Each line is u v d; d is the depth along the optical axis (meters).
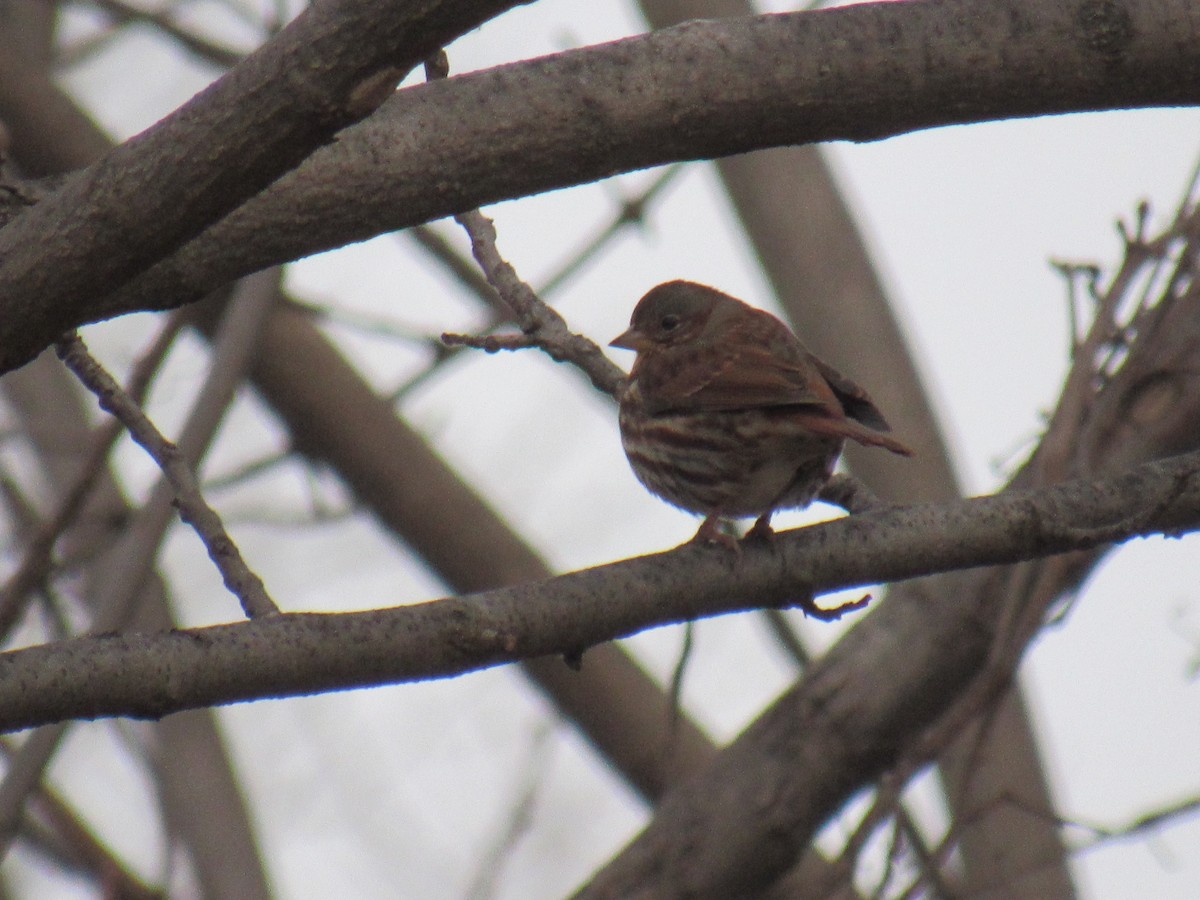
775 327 10.72
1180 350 10.30
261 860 13.19
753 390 9.62
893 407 13.67
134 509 13.75
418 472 13.80
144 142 5.93
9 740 13.77
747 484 9.95
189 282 6.91
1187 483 7.52
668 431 10.03
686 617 7.41
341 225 6.95
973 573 10.71
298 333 13.68
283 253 6.94
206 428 11.54
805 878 11.89
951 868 12.84
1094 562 10.13
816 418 9.31
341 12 5.64
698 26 6.98
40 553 10.79
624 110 6.89
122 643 6.41
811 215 14.27
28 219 6.11
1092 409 10.22
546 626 7.06
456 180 6.94
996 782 11.95
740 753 11.02
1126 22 6.86
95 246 6.02
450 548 13.86
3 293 6.09
